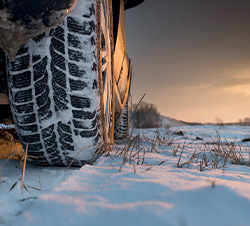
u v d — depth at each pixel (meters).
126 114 5.31
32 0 1.57
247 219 0.95
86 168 1.81
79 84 2.01
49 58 1.93
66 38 1.95
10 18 1.61
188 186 1.29
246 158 3.29
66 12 1.70
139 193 1.18
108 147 2.64
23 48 1.89
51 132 2.09
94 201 1.08
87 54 2.01
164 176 1.61
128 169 1.87
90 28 2.01
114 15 3.57
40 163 2.32
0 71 2.11
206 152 3.50
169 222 0.86
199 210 0.98
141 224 0.87
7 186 1.61
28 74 1.93
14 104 2.00
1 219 1.12
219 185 1.19
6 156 2.76
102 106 2.25
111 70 2.92
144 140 4.70
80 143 2.15
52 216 0.95
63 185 1.37
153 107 16.14
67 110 2.04
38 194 1.50
